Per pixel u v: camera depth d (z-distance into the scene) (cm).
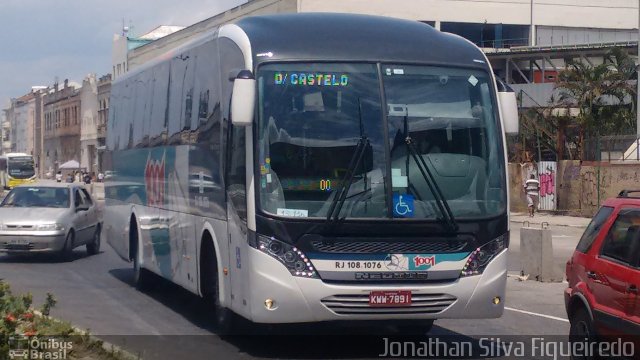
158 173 1380
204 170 1115
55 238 1930
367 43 970
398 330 1136
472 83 980
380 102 940
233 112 905
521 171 3856
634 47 4616
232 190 984
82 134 8325
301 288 892
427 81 962
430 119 949
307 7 4944
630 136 3409
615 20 5769
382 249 909
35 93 10750
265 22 1009
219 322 1088
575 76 3969
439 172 940
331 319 905
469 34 5475
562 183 3681
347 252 902
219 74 1063
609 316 830
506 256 955
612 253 858
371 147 925
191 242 1177
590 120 3803
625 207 873
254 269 902
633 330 783
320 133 923
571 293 924
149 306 1368
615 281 827
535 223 3284
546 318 1292
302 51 947
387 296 905
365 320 908
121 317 1255
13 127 12075
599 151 3538
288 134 919
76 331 995
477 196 948
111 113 1838
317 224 898
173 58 1323
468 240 933
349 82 942
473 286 929
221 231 1032
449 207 932
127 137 1641
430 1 5331
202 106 1141
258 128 917
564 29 5669
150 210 1434
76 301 1409
